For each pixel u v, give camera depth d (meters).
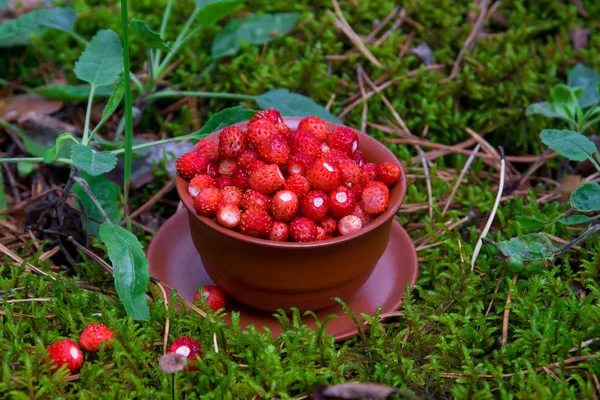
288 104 0.79
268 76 0.84
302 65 0.83
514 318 0.68
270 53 0.85
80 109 0.85
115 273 0.65
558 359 0.65
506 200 0.78
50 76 0.88
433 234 0.75
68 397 0.63
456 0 0.90
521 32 0.87
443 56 0.87
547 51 0.88
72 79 0.87
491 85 0.85
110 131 0.84
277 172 0.65
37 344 0.64
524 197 0.79
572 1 0.92
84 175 0.76
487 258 0.73
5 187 0.80
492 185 0.81
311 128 0.68
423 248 0.74
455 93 0.85
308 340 0.66
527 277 0.70
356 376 0.65
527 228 0.73
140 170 0.80
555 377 0.64
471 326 0.67
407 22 0.89
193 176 0.67
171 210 0.80
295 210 0.64
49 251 0.73
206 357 0.64
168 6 0.83
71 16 0.84
